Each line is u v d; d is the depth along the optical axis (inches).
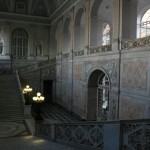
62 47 928.3
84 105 685.9
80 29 793.6
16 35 1117.7
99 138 165.2
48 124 327.0
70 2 822.5
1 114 599.5
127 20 504.4
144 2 623.2
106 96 631.2
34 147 232.2
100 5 649.6
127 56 466.0
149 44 398.9
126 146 134.2
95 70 619.8
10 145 261.4
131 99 449.7
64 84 890.7
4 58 1083.3
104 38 797.2
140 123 125.7
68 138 233.0
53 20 1089.4
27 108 606.9
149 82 392.2
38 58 1152.8
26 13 1112.8
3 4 1072.2
